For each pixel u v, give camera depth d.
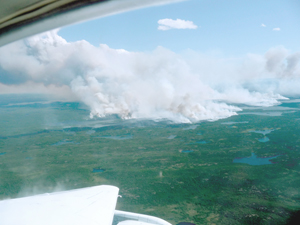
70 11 3.04
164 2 3.07
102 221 18.08
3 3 2.79
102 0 2.88
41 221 17.00
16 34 3.31
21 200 20.58
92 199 21.47
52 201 20.62
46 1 2.83
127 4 3.03
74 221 17.38
